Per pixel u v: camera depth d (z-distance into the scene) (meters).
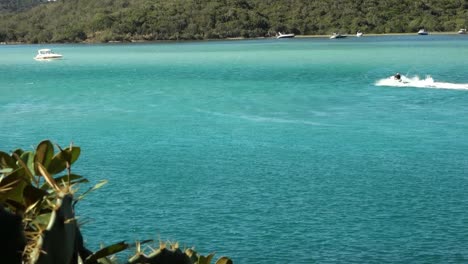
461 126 33.16
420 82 53.25
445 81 54.91
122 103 44.56
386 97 45.25
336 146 28.64
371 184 22.16
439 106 40.34
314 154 27.05
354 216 18.61
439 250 15.96
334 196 20.69
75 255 2.06
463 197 20.45
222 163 25.48
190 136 31.48
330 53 100.25
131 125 35.06
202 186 21.91
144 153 27.47
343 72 66.44
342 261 15.38
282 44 134.88
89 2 180.38
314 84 55.22
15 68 82.12
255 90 51.66
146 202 19.88
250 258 15.59
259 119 36.62
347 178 23.00
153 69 76.44
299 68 73.31
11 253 1.76
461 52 95.38
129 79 63.50
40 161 2.34
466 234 16.97
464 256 15.54
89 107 42.62
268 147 28.58
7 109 42.03
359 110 39.38
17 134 32.88
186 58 95.94
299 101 44.28
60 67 82.62
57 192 1.98
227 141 30.09
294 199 20.38
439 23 154.75
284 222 18.09
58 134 32.62
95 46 148.50
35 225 1.93
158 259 2.14
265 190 21.42
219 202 20.02
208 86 55.34
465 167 24.47
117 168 24.62
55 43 170.25
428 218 18.38
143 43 156.88
